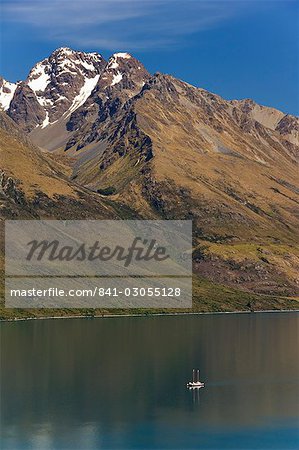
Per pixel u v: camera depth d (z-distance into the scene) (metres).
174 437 198.12
